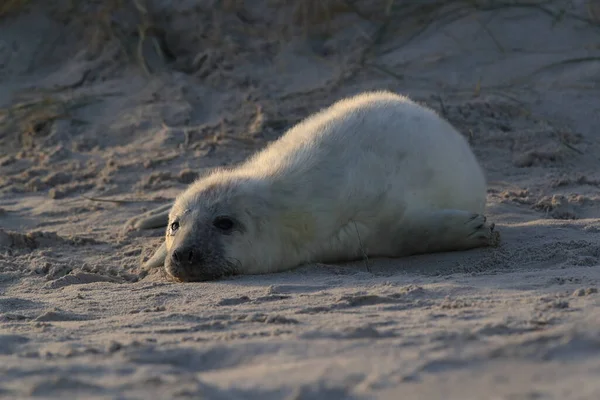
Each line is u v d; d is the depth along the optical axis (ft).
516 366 25.99
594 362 25.84
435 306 37.19
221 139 81.25
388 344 29.71
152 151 81.10
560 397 23.09
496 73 86.53
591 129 79.00
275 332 32.86
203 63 92.73
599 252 48.80
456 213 51.70
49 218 69.00
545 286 40.70
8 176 80.02
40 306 44.06
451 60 88.48
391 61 89.35
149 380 26.50
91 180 76.84
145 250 58.49
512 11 91.25
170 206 65.46
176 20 96.17
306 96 86.33
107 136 85.61
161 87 90.68
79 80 94.63
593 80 84.17
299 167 52.75
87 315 40.91
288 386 25.70
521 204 64.13
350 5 93.66
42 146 85.66
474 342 29.22
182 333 34.65
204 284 48.42
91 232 64.54
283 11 94.53
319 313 37.11
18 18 101.65
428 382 25.16
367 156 52.75
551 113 81.20
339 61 90.53
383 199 51.88
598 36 88.33
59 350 32.07
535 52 88.02
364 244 52.54
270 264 51.72
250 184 52.01
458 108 81.61
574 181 68.90
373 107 56.24
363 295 39.29
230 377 27.25
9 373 28.68
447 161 54.49
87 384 26.25
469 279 43.91
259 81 89.56
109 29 97.50
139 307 42.22
